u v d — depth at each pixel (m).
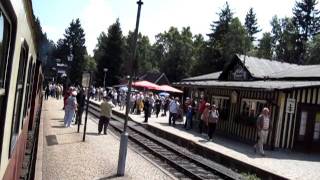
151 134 25.89
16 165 5.59
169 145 21.14
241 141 24.19
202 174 14.49
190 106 28.81
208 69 79.75
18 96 4.39
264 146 22.34
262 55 87.69
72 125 23.98
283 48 86.75
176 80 91.62
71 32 115.00
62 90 57.31
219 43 80.75
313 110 22.91
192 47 94.31
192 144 21.02
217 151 18.36
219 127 28.62
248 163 15.89
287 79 26.53
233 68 31.98
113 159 14.88
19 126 5.07
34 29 5.80
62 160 13.82
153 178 12.72
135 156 16.34
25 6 3.74
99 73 90.12
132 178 12.43
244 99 25.81
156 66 118.69
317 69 27.09
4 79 3.05
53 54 113.06
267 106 22.95
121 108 43.81
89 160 14.27
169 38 116.69
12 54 3.16
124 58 96.12
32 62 7.12
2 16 2.67
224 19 84.12
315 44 71.00
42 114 27.92
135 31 13.30
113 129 25.45
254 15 97.56
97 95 63.44
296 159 19.30
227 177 13.94
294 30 82.88
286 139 22.39
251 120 24.34
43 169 12.27
